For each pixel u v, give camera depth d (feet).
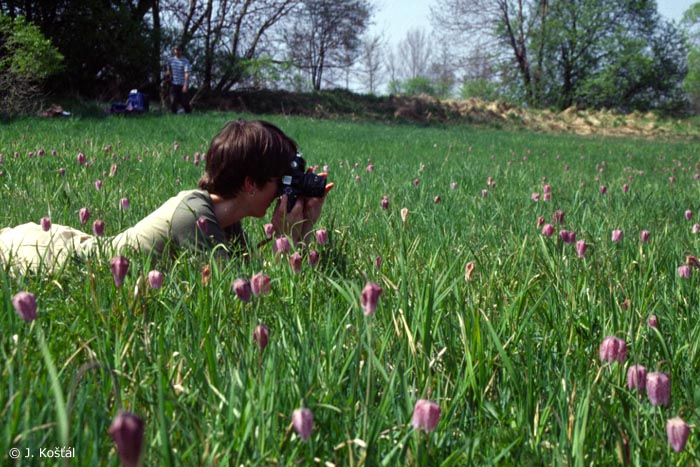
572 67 176.76
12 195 16.16
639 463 5.44
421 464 4.98
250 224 14.58
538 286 10.45
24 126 43.91
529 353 6.71
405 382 5.72
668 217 20.03
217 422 5.43
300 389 5.62
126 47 86.43
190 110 90.22
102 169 23.38
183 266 9.70
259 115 98.07
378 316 8.44
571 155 57.52
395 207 18.11
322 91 132.87
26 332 6.88
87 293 8.41
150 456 5.04
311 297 8.32
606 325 8.53
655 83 177.17
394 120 127.85
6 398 5.37
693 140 132.05
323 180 11.48
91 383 5.96
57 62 59.62
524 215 18.37
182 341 7.18
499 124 136.98
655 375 5.38
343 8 122.72
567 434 5.67
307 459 5.07
